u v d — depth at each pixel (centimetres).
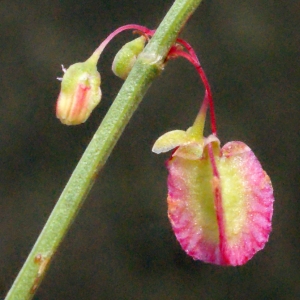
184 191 6
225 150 6
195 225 6
